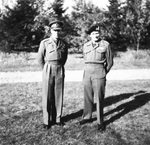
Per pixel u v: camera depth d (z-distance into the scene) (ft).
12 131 11.85
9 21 52.37
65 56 12.25
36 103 17.20
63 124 12.84
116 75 31.83
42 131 11.85
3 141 10.69
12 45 53.36
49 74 11.64
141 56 50.90
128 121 13.52
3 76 30.25
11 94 19.94
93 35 11.74
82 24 48.49
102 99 12.26
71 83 25.46
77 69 36.76
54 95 12.32
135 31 56.44
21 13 51.83
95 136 11.31
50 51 11.51
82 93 20.57
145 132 11.89
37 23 50.16
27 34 53.88
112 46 59.36
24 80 27.48
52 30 11.51
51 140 10.85
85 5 50.21
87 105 12.80
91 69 11.90
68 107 16.16
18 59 45.19
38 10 51.75
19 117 13.99
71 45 54.95
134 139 11.02
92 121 13.43
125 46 65.10
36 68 37.19
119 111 15.40
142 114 14.79
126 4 57.21
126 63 44.29
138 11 54.44
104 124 13.00
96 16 48.57
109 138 11.10
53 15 50.72
